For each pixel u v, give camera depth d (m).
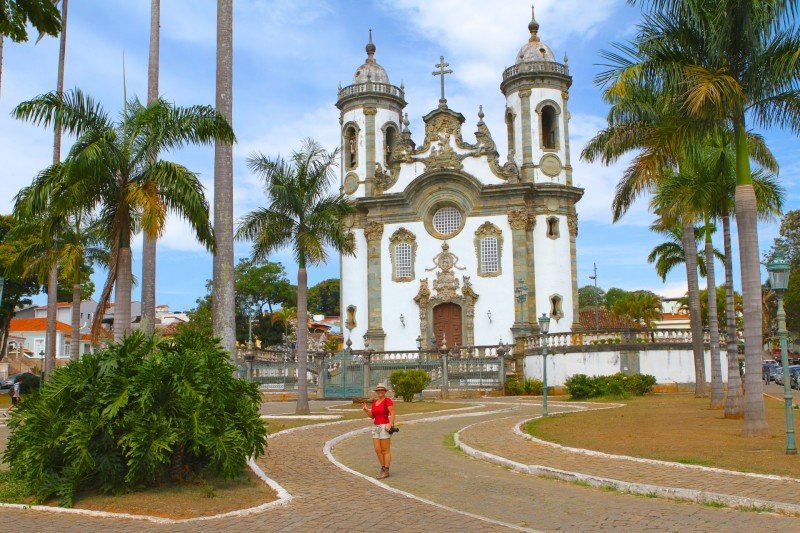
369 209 51.66
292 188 26.44
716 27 15.01
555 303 48.59
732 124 16.64
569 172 50.66
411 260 50.47
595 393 33.34
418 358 42.62
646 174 17.03
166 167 16.47
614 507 10.04
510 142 52.12
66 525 9.09
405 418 24.78
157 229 16.12
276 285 72.69
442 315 49.78
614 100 17.05
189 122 17.16
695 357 30.00
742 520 9.07
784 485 10.73
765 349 86.19
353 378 40.47
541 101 50.75
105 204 17.25
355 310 51.25
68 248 30.92
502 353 40.59
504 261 48.78
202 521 9.23
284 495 10.67
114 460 10.67
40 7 12.23
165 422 10.70
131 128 17.16
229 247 17.94
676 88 15.78
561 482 12.15
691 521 9.09
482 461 14.73
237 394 11.84
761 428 15.67
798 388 44.25
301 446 16.73
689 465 12.52
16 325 75.31
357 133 53.53
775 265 13.98
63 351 73.94
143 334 11.89
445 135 51.12
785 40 15.22
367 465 14.28
